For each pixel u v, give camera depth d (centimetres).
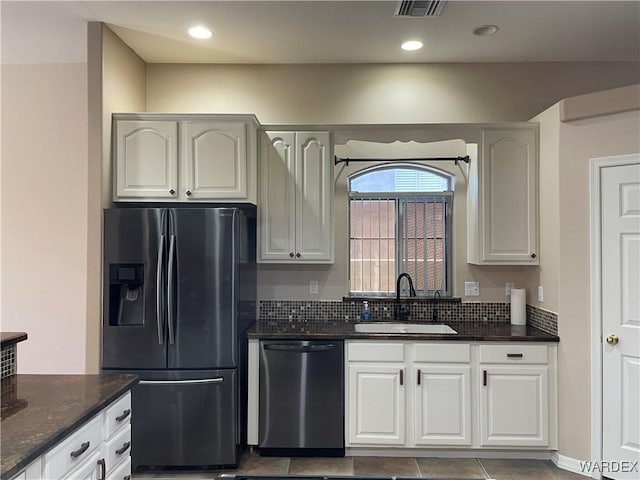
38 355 342
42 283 343
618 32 310
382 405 307
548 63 364
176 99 372
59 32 307
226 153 319
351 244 381
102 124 301
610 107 280
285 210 341
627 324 276
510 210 335
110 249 296
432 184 379
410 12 283
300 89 372
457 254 371
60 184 345
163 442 291
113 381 202
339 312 372
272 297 373
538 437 301
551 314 311
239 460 306
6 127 348
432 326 356
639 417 270
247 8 280
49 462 142
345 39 324
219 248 294
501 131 336
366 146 376
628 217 276
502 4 273
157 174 318
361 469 293
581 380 291
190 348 293
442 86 368
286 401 310
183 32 314
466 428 304
